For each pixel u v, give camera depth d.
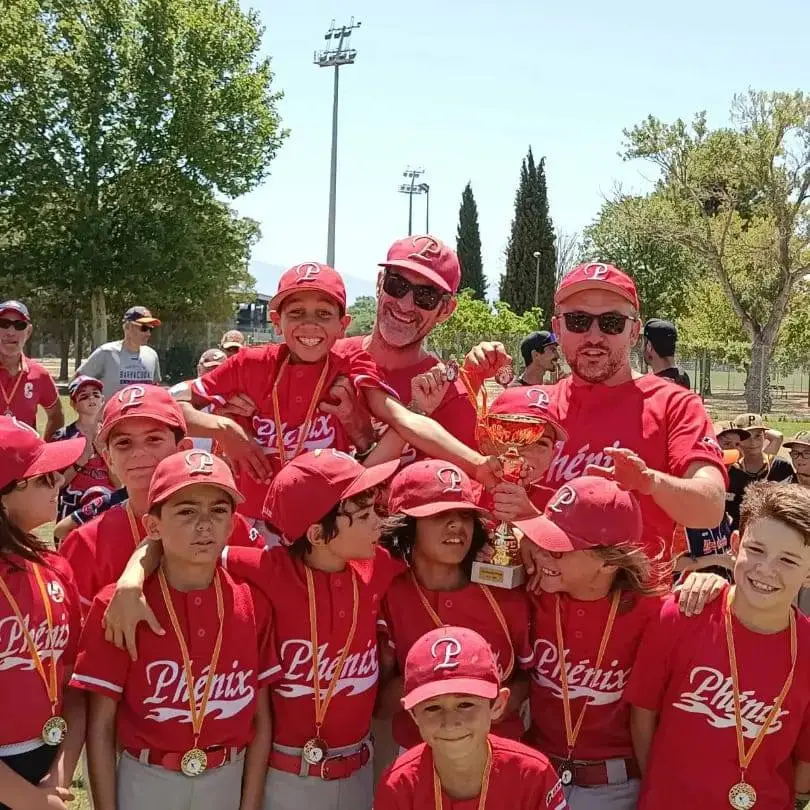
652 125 36.84
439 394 3.94
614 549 3.20
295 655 3.30
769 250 37.56
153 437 3.53
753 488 3.26
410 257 4.12
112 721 3.11
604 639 3.32
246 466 3.86
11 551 3.05
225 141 34.72
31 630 3.02
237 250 37.84
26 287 36.56
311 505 3.23
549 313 62.59
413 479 3.42
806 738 3.12
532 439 3.58
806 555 3.01
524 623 3.48
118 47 33.47
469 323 35.47
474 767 2.85
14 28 33.34
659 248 48.97
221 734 3.10
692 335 45.03
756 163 35.91
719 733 3.10
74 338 43.94
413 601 3.50
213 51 34.53
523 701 3.53
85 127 33.84
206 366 8.38
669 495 3.31
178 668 3.07
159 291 35.97
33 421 8.39
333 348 4.18
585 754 3.35
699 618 3.20
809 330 42.16
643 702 3.25
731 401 38.44
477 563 3.44
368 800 3.44
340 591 3.34
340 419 4.00
